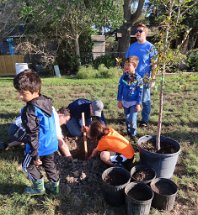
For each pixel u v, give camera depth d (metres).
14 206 3.39
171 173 3.85
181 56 3.38
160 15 3.46
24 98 2.95
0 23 17.94
